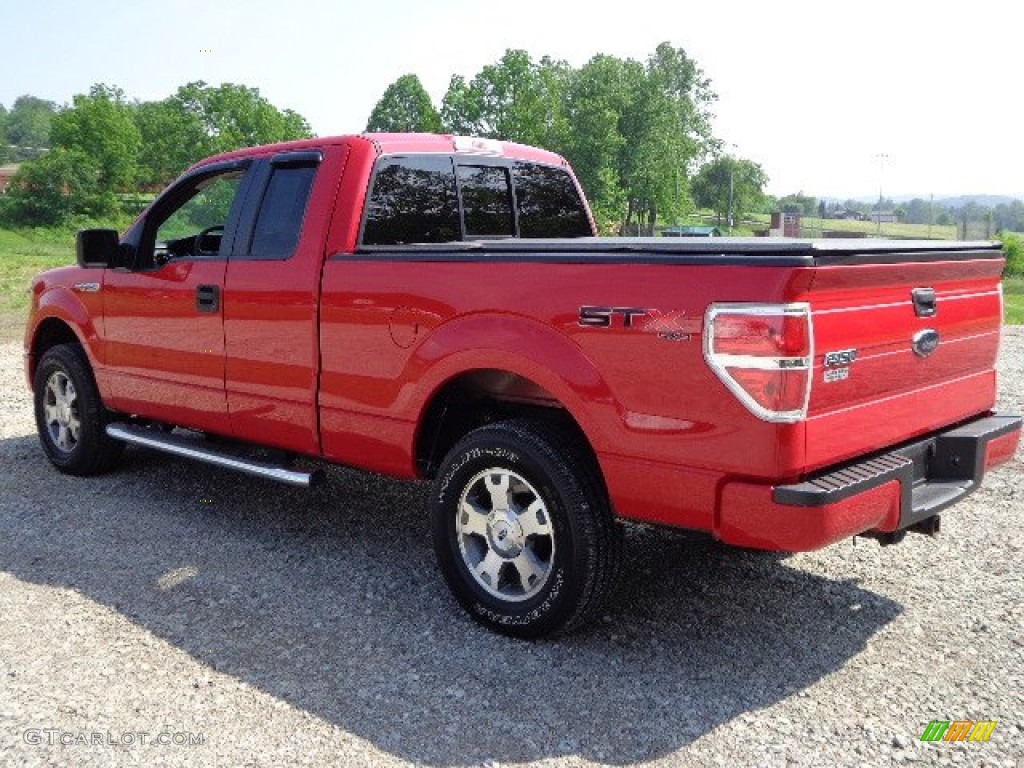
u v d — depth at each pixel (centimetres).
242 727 325
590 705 343
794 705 343
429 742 318
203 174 529
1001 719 334
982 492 609
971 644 393
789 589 450
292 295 462
